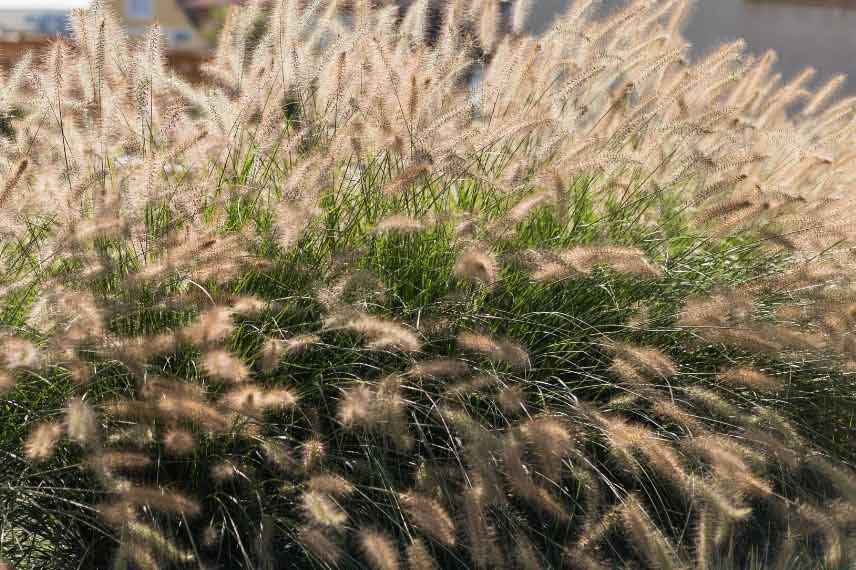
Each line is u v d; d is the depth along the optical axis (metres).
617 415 1.69
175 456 1.58
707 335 1.75
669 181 2.00
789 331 1.74
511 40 2.13
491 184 1.79
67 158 1.74
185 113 1.86
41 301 1.55
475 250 1.60
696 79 2.02
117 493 1.46
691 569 1.56
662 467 1.58
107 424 1.58
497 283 1.77
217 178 1.80
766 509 1.75
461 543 1.57
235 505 1.59
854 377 1.86
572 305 1.83
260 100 1.84
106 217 1.57
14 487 1.53
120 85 1.83
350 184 1.85
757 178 2.12
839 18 5.86
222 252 1.58
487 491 1.53
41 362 1.48
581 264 1.65
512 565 1.56
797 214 1.92
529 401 1.71
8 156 1.75
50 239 1.67
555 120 1.91
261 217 1.81
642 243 1.92
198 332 1.48
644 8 2.15
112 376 1.61
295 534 1.57
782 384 1.75
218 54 2.04
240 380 1.47
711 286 1.88
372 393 1.54
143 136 1.81
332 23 2.10
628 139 2.01
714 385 1.77
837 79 2.46
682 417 1.64
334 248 1.78
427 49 2.10
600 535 1.57
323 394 1.64
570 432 1.62
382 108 1.81
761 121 2.27
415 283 1.81
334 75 1.85
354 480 1.62
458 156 1.75
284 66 1.89
